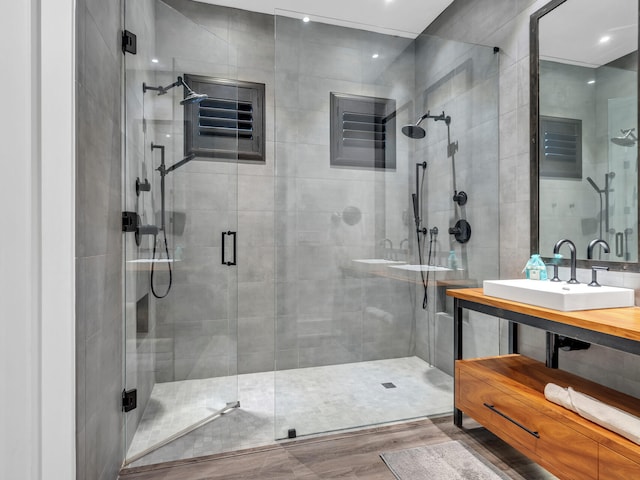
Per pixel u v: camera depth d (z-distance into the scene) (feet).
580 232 6.40
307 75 7.37
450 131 8.21
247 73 10.02
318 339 7.44
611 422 4.24
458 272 8.36
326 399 7.32
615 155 5.81
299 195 7.38
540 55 7.13
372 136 7.78
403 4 9.61
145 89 6.82
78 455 4.16
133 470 5.90
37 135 3.76
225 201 7.95
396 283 7.97
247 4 9.73
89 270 4.57
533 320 5.48
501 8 8.10
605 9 5.95
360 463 5.98
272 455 6.28
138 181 6.72
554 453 4.85
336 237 7.59
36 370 3.74
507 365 6.78
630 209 5.61
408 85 7.97
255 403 8.32
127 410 6.23
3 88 3.18
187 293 7.48
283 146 7.27
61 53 3.85
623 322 4.43
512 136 7.93
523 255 7.68
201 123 7.64
